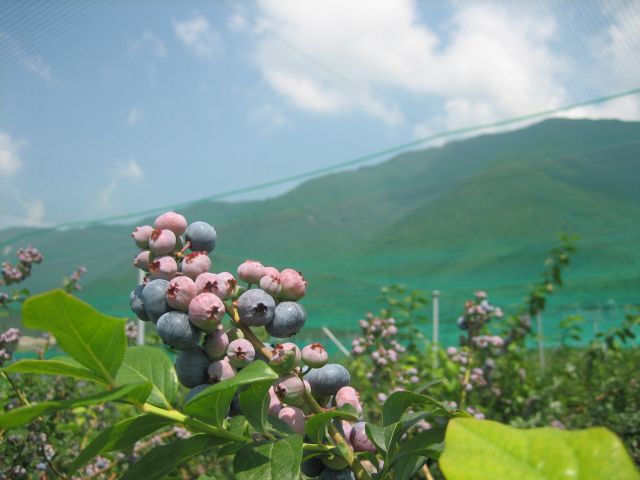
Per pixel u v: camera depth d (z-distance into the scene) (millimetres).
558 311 18031
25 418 843
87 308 918
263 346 1218
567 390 6211
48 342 3861
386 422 1255
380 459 1390
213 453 4270
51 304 902
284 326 1237
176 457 1057
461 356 4379
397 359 4715
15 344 3432
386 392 4555
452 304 16656
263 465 989
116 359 1009
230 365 1153
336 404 1289
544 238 14328
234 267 16391
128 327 4859
